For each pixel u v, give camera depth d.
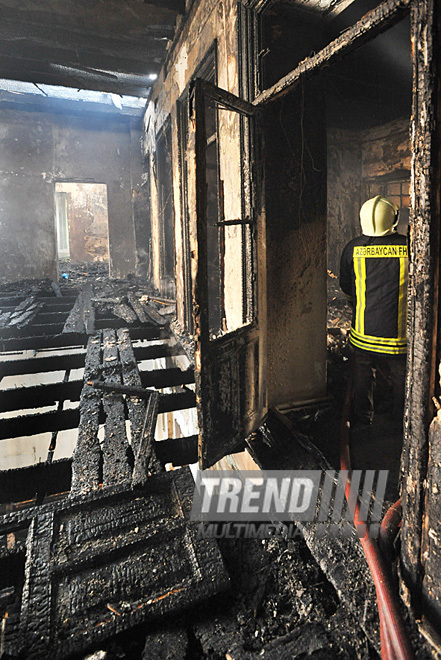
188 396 3.33
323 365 3.20
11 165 9.30
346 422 2.76
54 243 9.81
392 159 7.01
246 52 2.72
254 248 2.57
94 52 5.99
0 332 5.54
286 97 2.78
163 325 5.97
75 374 9.97
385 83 5.34
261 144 2.53
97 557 1.67
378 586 1.44
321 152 2.94
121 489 2.12
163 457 2.69
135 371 4.02
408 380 1.31
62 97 8.63
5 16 5.07
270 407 3.04
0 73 6.93
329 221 7.45
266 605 1.55
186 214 5.12
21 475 2.41
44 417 3.12
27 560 1.65
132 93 7.76
